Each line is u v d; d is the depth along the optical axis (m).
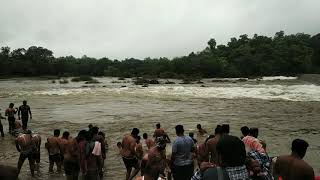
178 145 9.78
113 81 103.38
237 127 25.42
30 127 26.45
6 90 65.25
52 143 13.90
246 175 3.92
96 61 187.12
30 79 128.38
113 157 16.52
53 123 28.16
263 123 27.09
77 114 32.94
